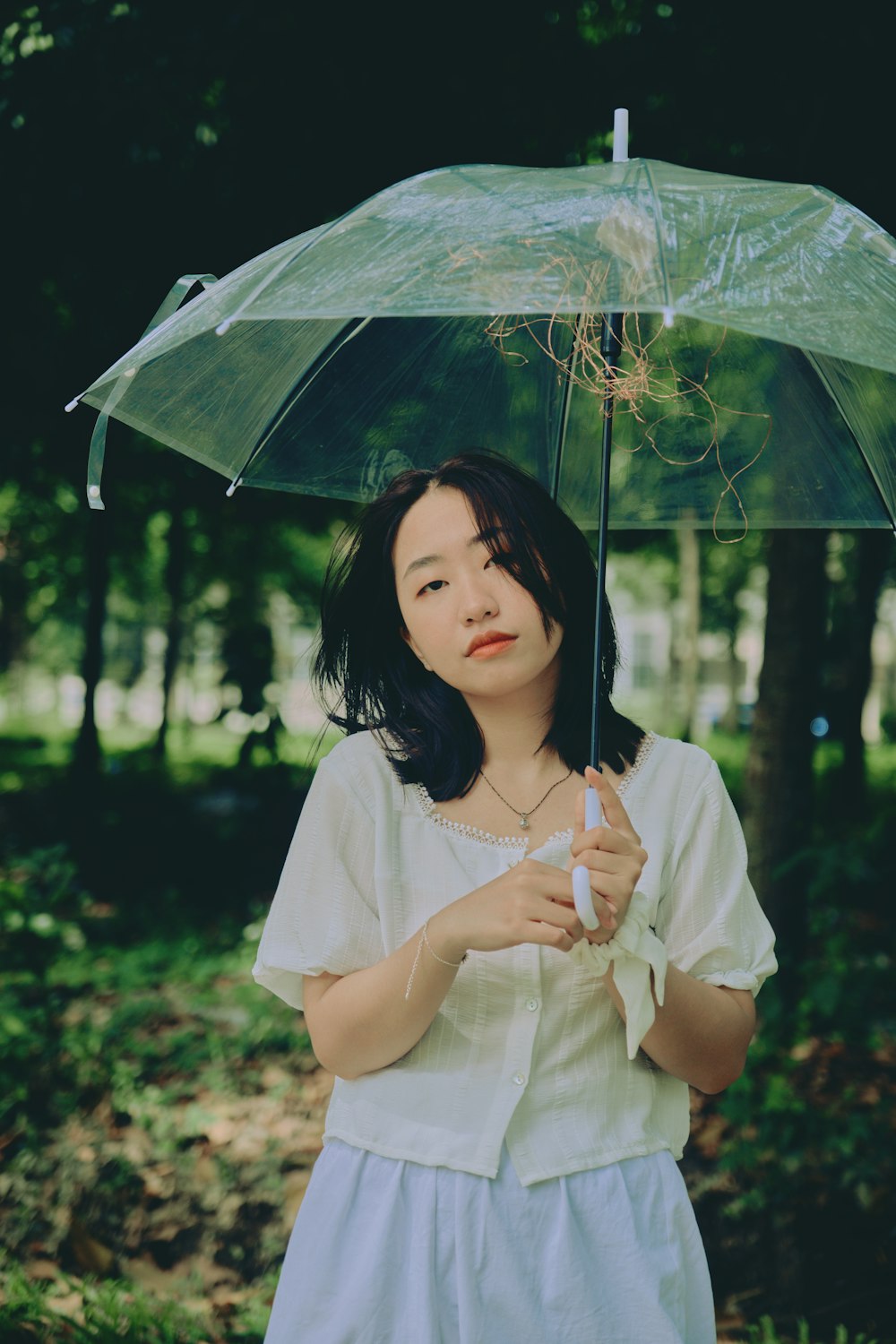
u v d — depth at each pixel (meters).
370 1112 1.65
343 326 2.09
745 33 4.23
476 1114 1.61
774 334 1.39
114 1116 4.50
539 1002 1.62
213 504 9.72
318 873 1.73
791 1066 4.54
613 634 1.80
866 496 2.28
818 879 5.07
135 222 5.00
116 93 4.49
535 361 2.24
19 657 28.22
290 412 2.15
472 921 1.52
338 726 1.88
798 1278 3.55
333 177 4.72
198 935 7.66
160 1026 5.68
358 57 4.41
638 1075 1.67
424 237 1.55
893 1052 4.90
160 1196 3.95
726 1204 3.85
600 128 4.46
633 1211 1.59
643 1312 1.53
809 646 5.52
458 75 4.45
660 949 1.51
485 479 1.70
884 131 4.36
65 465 8.70
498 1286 1.54
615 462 2.39
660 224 1.49
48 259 5.22
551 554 1.70
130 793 12.86
